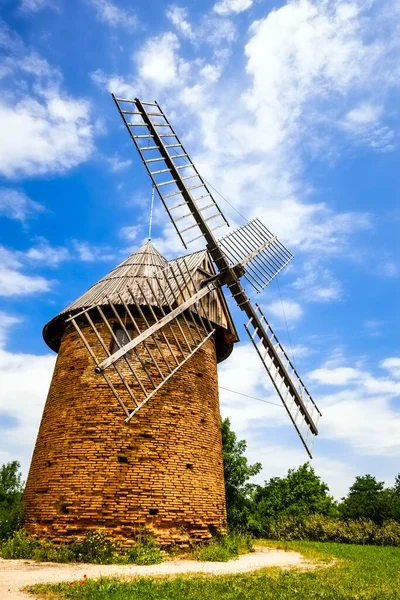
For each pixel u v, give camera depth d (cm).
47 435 1366
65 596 644
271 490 4716
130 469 1230
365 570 1088
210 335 1565
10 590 680
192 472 1326
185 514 1250
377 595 723
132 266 1712
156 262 1767
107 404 1325
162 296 1511
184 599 633
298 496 4459
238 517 2970
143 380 1377
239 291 1653
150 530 1171
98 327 1476
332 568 1084
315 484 4488
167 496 1237
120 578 803
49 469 1274
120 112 1557
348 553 1611
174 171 1659
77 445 1266
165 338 1362
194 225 1631
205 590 700
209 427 1475
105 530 1142
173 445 1322
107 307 1486
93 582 723
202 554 1166
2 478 3130
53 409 1411
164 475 1260
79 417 1317
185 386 1452
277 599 662
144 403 1217
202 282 1648
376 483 5262
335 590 750
